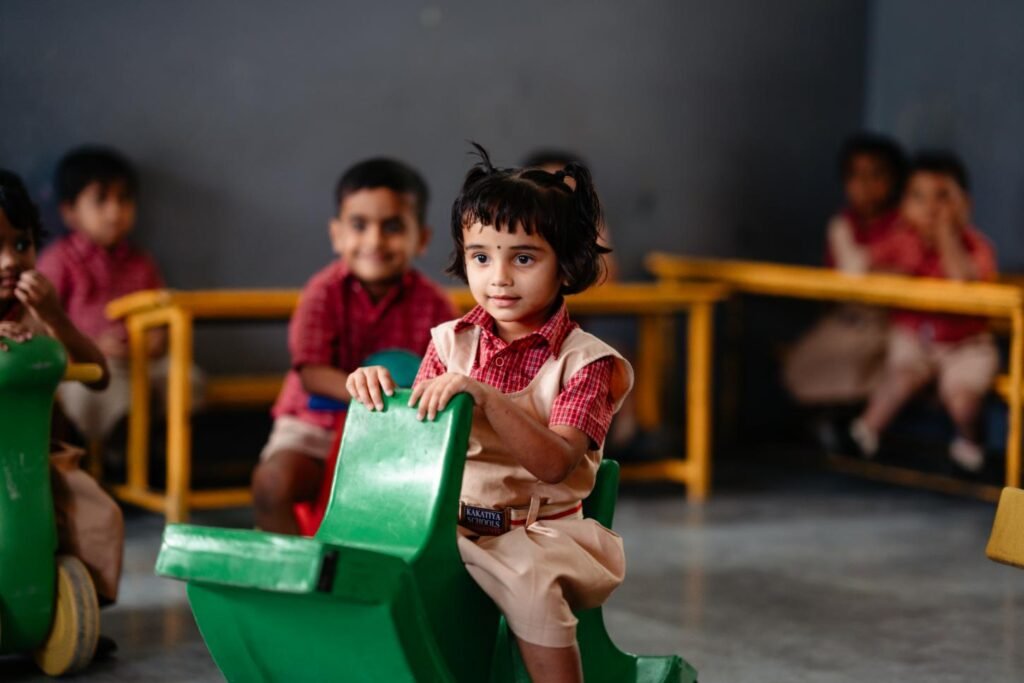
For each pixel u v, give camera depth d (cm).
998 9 550
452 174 527
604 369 205
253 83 491
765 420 595
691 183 575
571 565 196
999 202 552
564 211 201
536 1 537
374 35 509
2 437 256
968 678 279
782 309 593
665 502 464
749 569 372
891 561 385
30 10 455
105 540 272
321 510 278
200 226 487
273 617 183
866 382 532
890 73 601
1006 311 440
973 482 500
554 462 193
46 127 461
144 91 474
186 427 402
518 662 207
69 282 446
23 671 270
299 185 502
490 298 202
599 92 553
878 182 542
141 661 279
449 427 189
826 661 289
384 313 331
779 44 588
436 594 187
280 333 505
